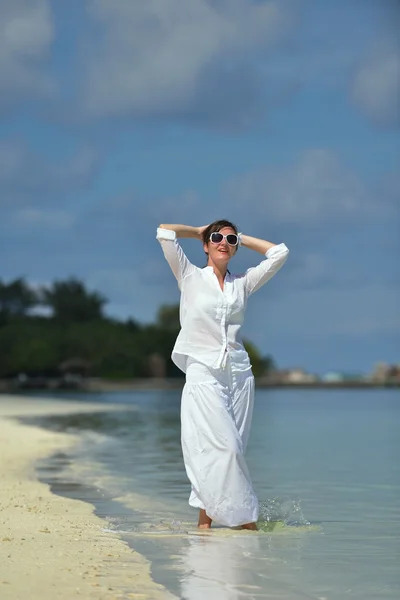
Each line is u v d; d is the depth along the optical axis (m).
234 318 7.32
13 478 10.31
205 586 5.19
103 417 24.12
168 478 10.59
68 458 13.00
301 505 8.55
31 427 18.61
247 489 7.07
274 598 4.99
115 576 5.34
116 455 13.52
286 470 11.73
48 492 9.16
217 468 7.02
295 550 6.27
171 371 70.69
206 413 7.09
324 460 12.99
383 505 8.56
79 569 5.46
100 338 68.81
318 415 26.70
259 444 15.97
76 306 86.88
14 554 5.83
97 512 7.99
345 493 9.44
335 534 6.94
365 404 35.69
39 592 4.89
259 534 6.89
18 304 86.62
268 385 68.62
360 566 5.77
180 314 7.41
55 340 67.44
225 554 6.08
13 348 64.69
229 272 7.66
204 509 7.10
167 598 4.91
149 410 28.03
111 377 67.00
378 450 14.70
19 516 7.46
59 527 6.97
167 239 7.35
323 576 5.50
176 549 6.21
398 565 5.80
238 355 7.28
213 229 7.48
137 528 7.11
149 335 71.62
